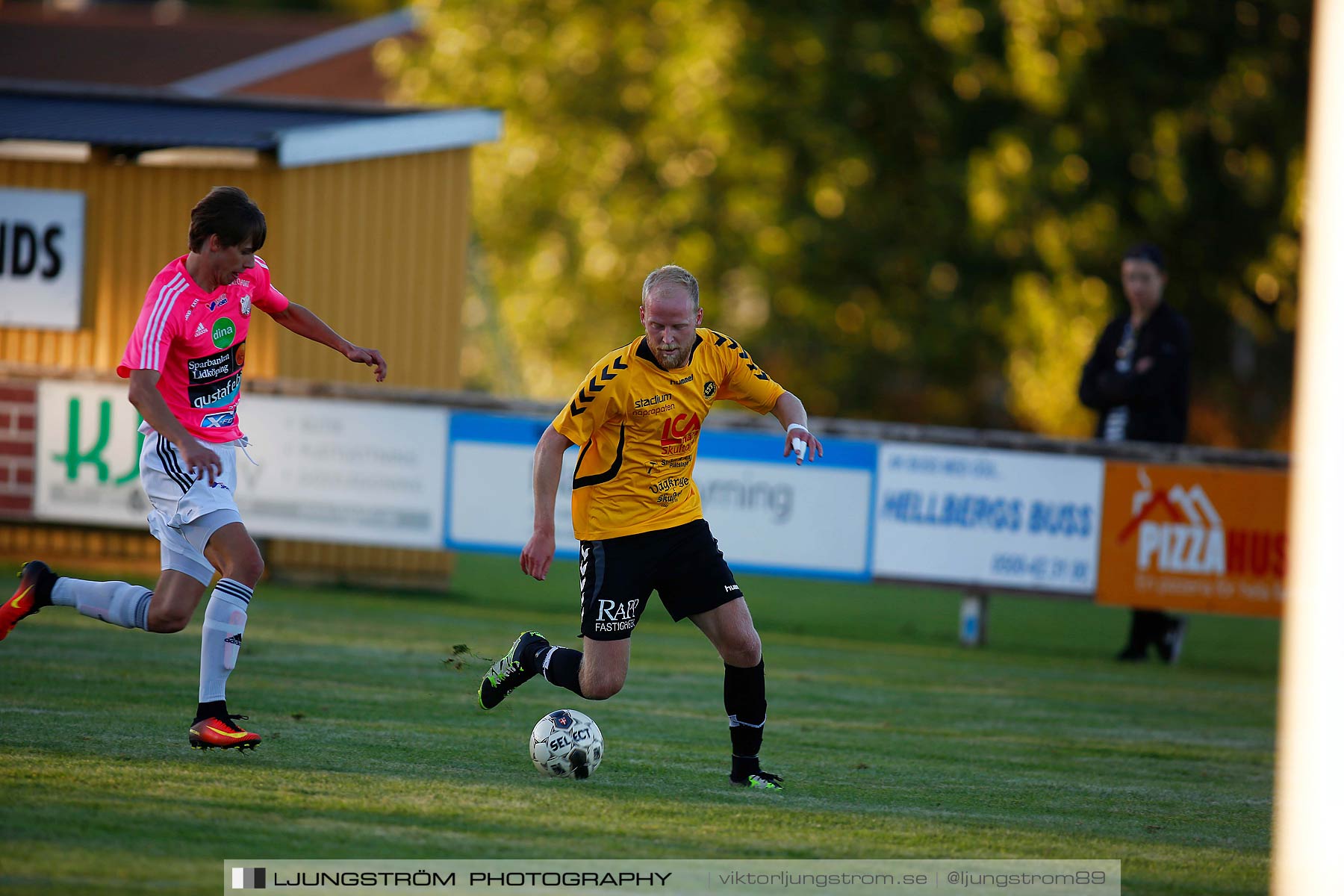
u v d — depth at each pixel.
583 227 74.19
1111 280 74.56
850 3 72.00
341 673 25.56
